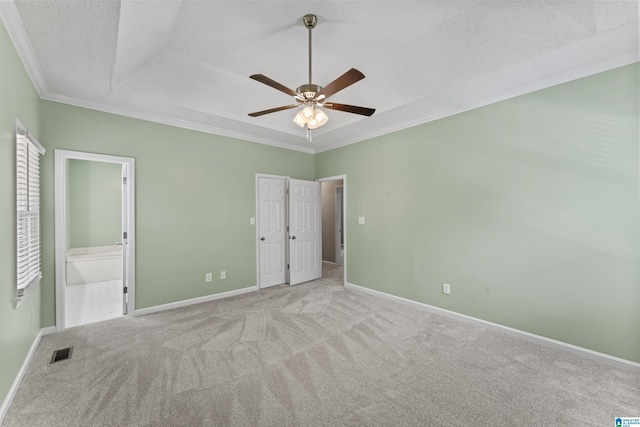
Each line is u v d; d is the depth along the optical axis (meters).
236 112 3.54
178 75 2.89
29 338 2.29
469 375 2.09
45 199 2.76
